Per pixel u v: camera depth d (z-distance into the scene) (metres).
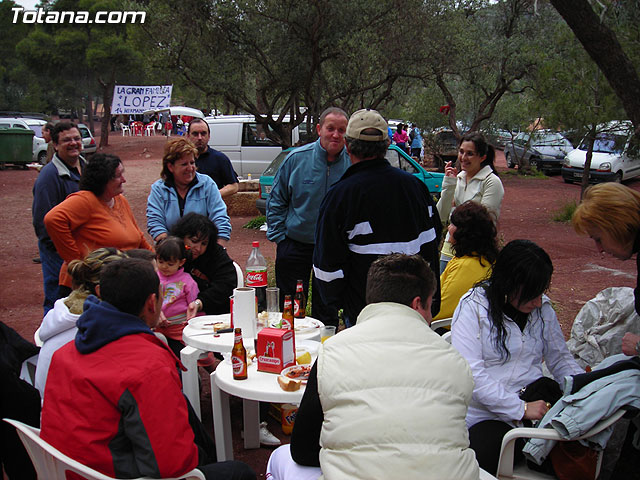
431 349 2.01
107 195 4.30
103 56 29.33
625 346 2.84
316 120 14.49
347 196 3.27
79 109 50.91
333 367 2.00
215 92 13.69
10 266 9.14
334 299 3.46
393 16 13.17
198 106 36.44
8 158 22.58
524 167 23.38
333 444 1.91
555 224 12.62
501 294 2.88
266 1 12.98
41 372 2.86
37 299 7.37
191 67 13.47
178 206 4.75
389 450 1.81
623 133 12.21
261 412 3.92
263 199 11.83
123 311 2.34
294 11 12.95
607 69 5.18
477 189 5.07
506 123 23.38
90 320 2.28
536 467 2.74
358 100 19.98
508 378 2.93
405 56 13.73
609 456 3.29
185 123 30.78
